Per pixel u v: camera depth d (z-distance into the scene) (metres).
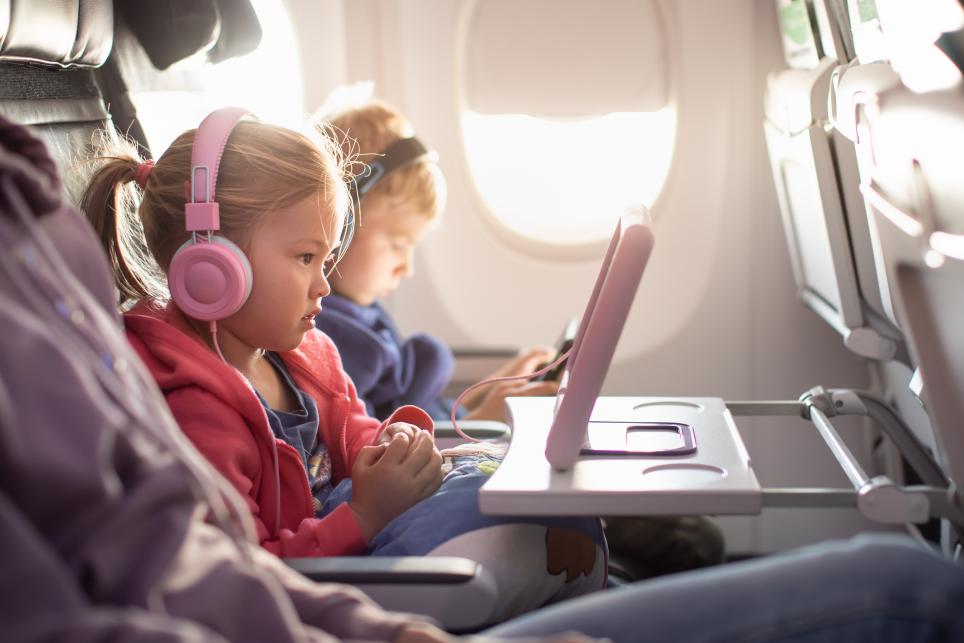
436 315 2.30
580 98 2.19
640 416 1.24
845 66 1.42
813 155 1.57
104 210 1.25
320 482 1.33
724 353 2.29
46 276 0.68
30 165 0.72
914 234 1.02
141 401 0.72
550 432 1.02
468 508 1.10
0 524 0.56
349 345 1.87
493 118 2.21
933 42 0.95
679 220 2.24
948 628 0.72
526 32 2.17
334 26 2.18
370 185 1.86
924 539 1.83
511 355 2.22
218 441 1.10
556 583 1.10
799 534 2.33
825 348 2.27
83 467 0.61
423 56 2.19
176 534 0.65
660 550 1.71
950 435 1.07
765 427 2.31
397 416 1.37
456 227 2.27
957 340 1.03
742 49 2.15
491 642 0.74
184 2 1.63
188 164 1.21
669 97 2.18
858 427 2.28
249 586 0.70
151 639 0.56
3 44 1.24
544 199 2.25
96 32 1.44
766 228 2.24
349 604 0.82
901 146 1.07
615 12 2.15
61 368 0.62
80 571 0.61
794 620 0.72
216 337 1.22
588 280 2.26
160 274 1.31
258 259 1.16
